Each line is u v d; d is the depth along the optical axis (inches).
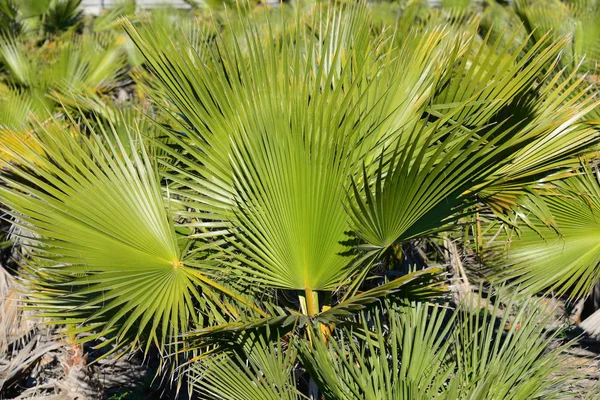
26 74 331.0
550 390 154.8
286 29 166.9
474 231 199.9
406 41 168.9
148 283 154.4
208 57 152.9
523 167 170.6
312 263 154.3
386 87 155.6
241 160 152.9
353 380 145.1
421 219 149.1
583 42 248.4
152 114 227.5
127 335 173.0
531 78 162.1
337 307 147.8
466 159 139.1
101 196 154.1
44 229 151.2
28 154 179.2
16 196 149.3
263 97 145.1
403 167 130.7
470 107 159.3
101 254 151.3
